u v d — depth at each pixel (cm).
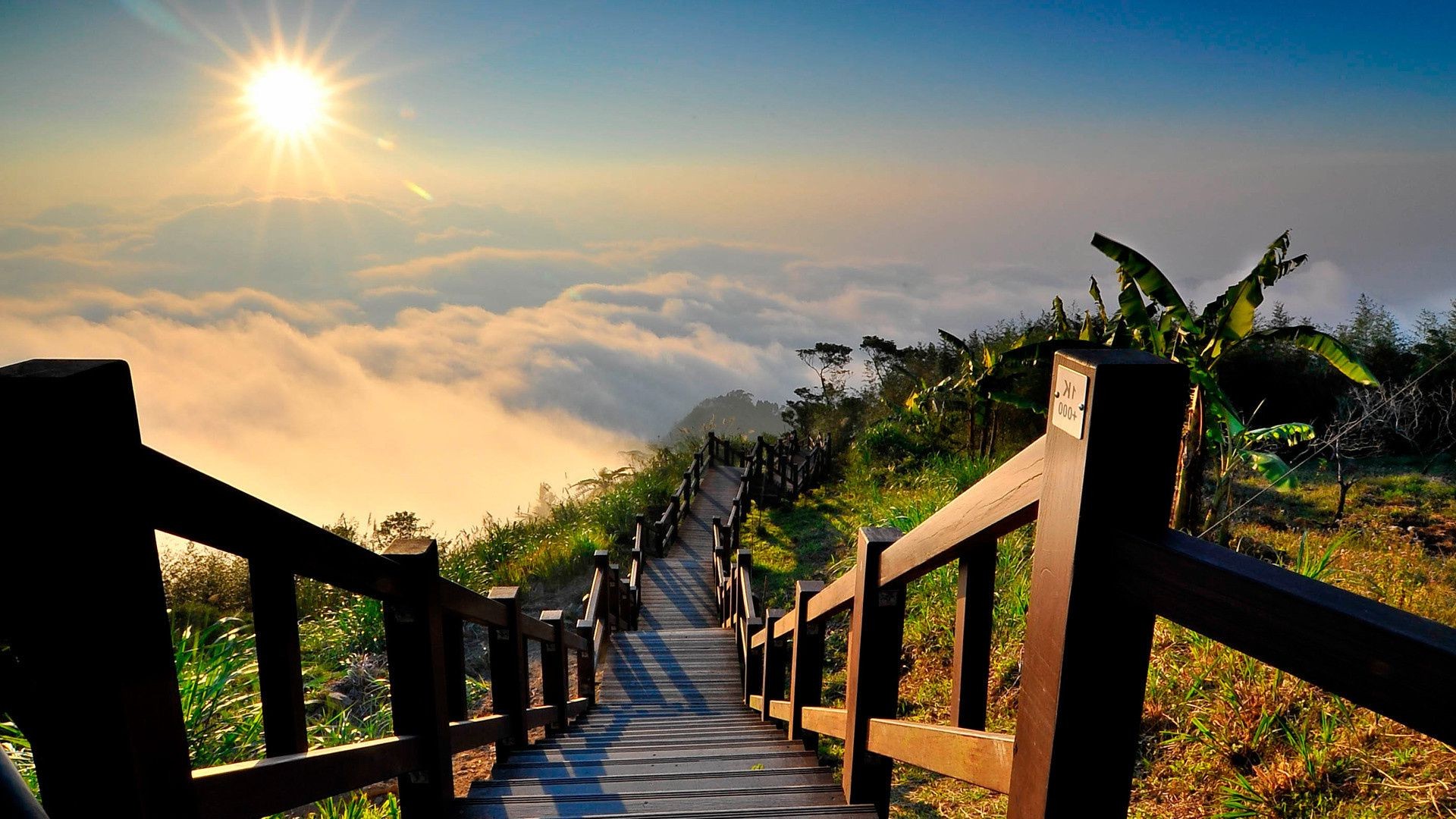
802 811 265
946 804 352
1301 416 1180
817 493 1516
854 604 269
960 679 201
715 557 1110
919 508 757
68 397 105
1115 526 111
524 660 390
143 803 116
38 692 109
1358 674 76
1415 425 1055
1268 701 335
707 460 1941
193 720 336
